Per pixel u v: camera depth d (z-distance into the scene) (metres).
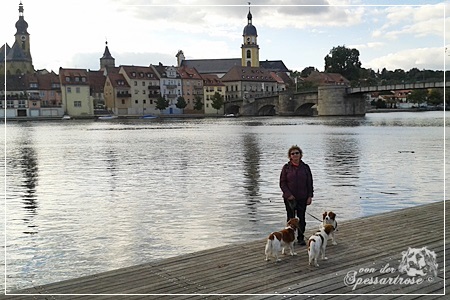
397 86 135.88
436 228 15.02
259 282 10.73
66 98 178.88
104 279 11.23
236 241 18.11
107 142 69.31
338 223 15.88
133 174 36.88
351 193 27.58
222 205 24.53
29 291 10.71
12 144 67.69
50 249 17.58
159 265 12.03
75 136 83.25
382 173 35.25
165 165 42.03
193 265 11.96
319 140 65.56
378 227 15.25
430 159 43.62
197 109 199.25
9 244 18.22
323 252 12.01
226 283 10.75
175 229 19.98
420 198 26.20
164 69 195.75
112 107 186.00
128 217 22.38
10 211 24.09
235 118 167.38
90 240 18.64
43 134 90.44
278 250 12.03
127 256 16.67
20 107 173.00
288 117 161.38
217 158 46.59
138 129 103.62
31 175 37.25
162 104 185.38
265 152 51.38
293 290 10.00
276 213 22.53
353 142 61.81
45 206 25.25
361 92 150.00
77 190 30.16
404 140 64.06
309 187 13.59
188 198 26.62
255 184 30.84
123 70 189.38
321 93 156.88
